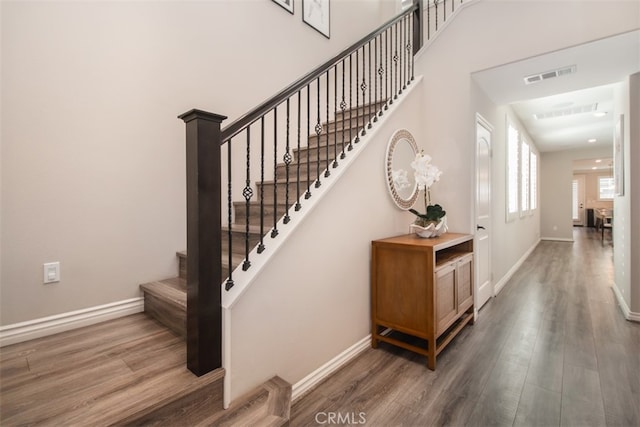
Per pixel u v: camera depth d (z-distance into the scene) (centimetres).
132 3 215
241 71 282
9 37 169
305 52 348
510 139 482
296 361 177
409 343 241
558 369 204
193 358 140
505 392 180
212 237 140
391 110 264
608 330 262
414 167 261
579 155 834
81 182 196
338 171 208
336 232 205
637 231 280
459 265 254
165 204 236
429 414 162
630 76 287
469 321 282
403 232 283
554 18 249
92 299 203
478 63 289
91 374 141
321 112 371
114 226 211
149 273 229
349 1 410
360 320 229
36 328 181
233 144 277
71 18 189
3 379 138
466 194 298
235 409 140
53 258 187
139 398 124
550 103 458
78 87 193
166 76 232
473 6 293
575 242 814
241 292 147
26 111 175
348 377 196
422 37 341
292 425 154
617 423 154
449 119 307
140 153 221
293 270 175
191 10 246
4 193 171
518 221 535
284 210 230
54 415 115
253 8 293
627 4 221
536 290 386
